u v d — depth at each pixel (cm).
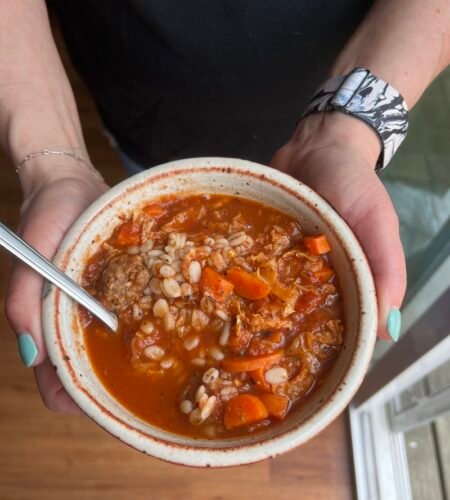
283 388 24
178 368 25
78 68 47
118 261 26
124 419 23
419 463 51
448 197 42
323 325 25
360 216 27
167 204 28
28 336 27
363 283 24
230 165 27
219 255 26
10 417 56
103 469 54
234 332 25
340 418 55
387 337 27
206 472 54
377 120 31
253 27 37
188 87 42
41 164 33
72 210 30
